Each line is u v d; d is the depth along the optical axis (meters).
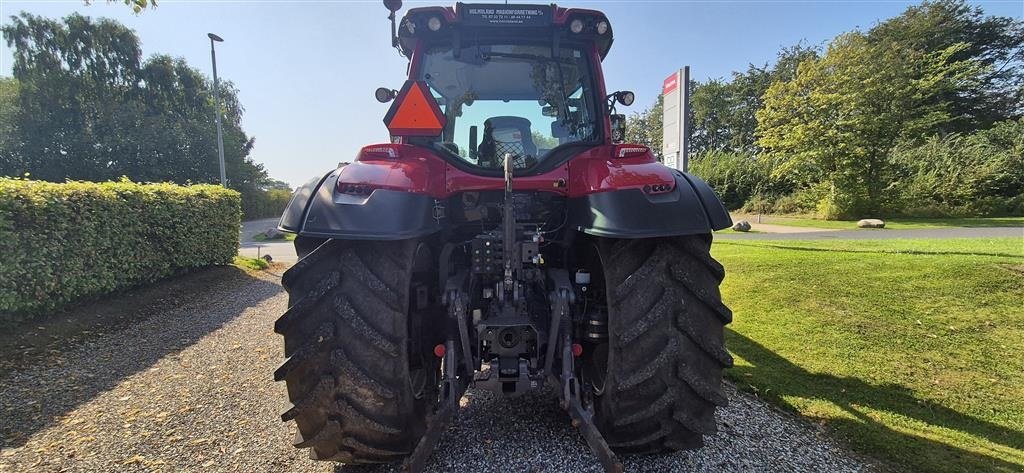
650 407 2.22
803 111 20.31
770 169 24.84
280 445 2.83
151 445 2.90
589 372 2.57
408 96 2.44
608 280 2.23
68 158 30.80
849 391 3.37
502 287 2.35
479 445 2.65
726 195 26.33
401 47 3.17
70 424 3.23
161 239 7.94
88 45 32.78
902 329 4.29
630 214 2.16
